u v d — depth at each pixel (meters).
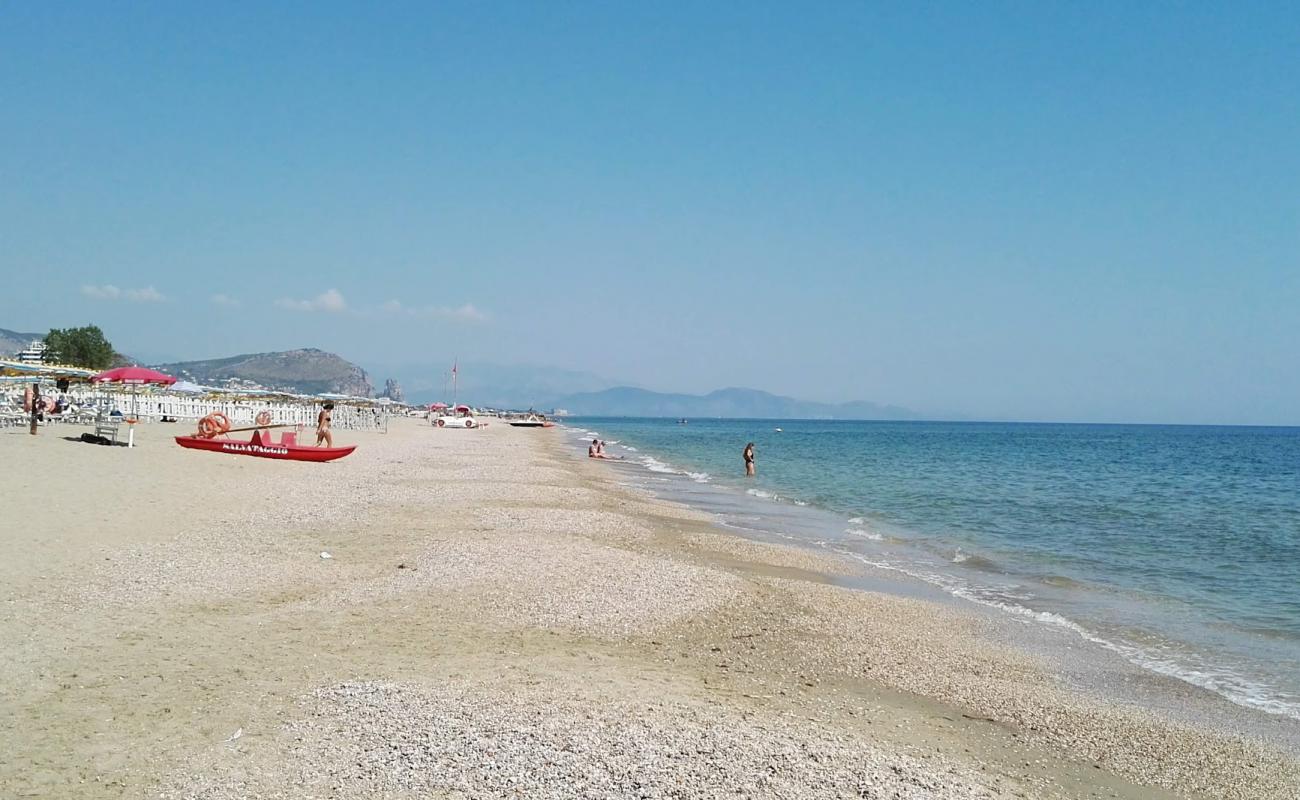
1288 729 10.46
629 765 7.55
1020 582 19.28
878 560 21.67
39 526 16.94
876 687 11.12
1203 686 12.05
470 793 6.91
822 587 17.27
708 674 11.03
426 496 28.59
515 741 7.93
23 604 11.88
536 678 10.07
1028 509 33.34
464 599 14.01
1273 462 72.81
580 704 9.12
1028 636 14.42
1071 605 17.00
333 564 16.11
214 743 7.73
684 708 9.30
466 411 152.62
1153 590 18.56
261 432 44.50
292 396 71.56
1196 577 20.03
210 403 65.12
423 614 12.95
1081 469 59.41
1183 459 76.31
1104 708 10.91
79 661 9.80
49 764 7.17
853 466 59.66
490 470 41.19
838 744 8.56
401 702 8.86
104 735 7.82
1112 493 40.56
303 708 8.68
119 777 7.00
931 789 7.68
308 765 7.32
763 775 7.55
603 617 13.45
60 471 24.34
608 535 22.50
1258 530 28.00
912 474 51.84
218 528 18.95
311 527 20.25
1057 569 20.89
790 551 22.00
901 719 9.97
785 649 12.55
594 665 10.94
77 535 16.50
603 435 124.31
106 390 53.88
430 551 17.86
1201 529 28.14
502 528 22.11
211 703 8.73
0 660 9.64
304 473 32.16
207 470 28.97
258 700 8.87
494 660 10.78
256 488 26.19
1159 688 11.90
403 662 10.47
